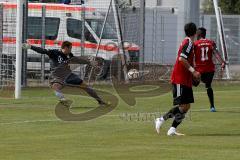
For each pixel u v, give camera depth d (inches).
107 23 3814.0
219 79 3814.0
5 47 3292.3
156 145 1594.5
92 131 1836.9
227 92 3208.7
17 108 2406.5
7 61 3243.1
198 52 2368.4
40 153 1476.4
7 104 2536.9
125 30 3806.6
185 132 1834.4
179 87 1755.7
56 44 3757.4
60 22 3789.4
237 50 4835.1
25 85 3346.5
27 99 2736.2
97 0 4133.9
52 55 2437.3
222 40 3976.4
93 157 1427.2
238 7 6683.1
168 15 4308.6
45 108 2401.6
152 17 4315.9
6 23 3339.1
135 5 3846.0
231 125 1987.0
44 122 2022.6
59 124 1983.3
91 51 3737.7
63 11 3806.6
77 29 3806.6
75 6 3823.8
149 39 4308.6
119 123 2014.0
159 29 4296.3
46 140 1668.3
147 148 1547.7
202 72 2365.9
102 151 1504.7
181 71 1755.7
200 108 2469.2
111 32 3782.0
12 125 1948.8
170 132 1761.8
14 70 3235.7
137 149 1533.0
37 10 3772.1
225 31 4840.1
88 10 3826.3
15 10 3371.1
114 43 3703.3
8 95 2891.2
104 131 1838.1
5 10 3363.7
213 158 1413.6
